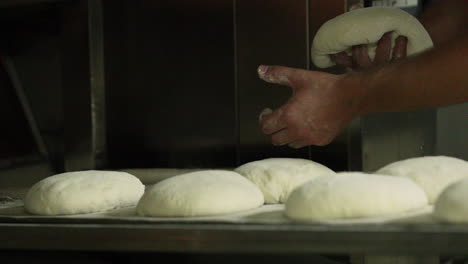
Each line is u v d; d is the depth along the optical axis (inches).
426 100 45.3
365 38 49.8
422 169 46.1
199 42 68.6
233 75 67.1
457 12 60.6
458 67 42.9
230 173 47.3
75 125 70.4
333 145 61.2
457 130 70.5
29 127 77.4
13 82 77.7
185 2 68.9
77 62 69.8
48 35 73.9
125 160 72.6
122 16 71.2
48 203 45.4
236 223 38.1
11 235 39.5
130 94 72.0
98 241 37.7
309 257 52.3
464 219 33.7
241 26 65.6
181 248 35.8
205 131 69.0
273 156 65.2
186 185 43.2
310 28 62.6
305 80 49.8
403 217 37.5
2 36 76.1
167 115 70.7
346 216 37.7
